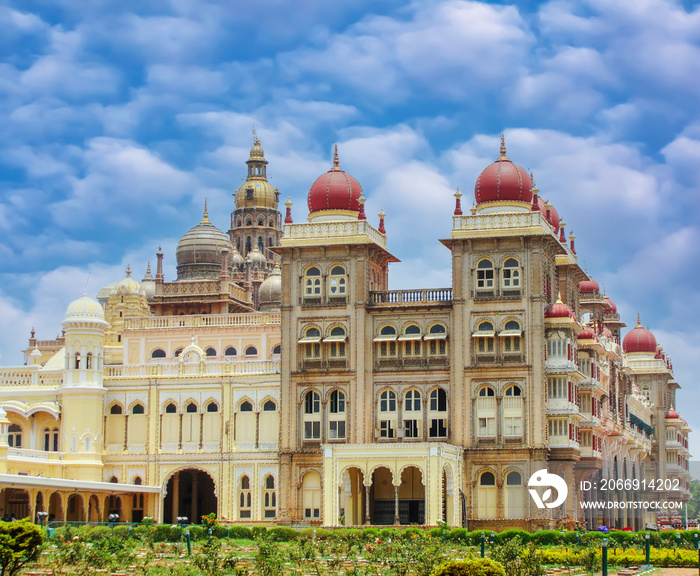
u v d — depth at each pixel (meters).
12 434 93.50
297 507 86.69
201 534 70.81
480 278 85.88
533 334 84.12
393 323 87.75
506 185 86.69
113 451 92.62
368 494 81.00
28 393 93.31
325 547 60.03
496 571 37.53
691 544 65.50
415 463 79.62
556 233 96.25
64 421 91.81
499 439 83.56
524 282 84.81
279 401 89.56
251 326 100.50
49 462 88.31
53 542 61.00
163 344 102.06
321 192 90.62
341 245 88.25
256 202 150.00
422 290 87.94
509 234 84.81
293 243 89.19
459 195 86.81
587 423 90.31
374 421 86.56
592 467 89.94
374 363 87.50
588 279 105.31
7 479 71.94
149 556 55.31
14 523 44.50
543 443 82.75
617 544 65.69
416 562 50.88
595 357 95.44
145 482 91.50
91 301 94.12
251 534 72.94
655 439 139.12
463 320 85.56
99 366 93.44
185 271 118.56
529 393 83.50
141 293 114.62
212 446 91.06
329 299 88.50
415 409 86.19
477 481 83.75
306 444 87.44
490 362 84.69
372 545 60.03
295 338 88.69
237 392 91.19
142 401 93.00
